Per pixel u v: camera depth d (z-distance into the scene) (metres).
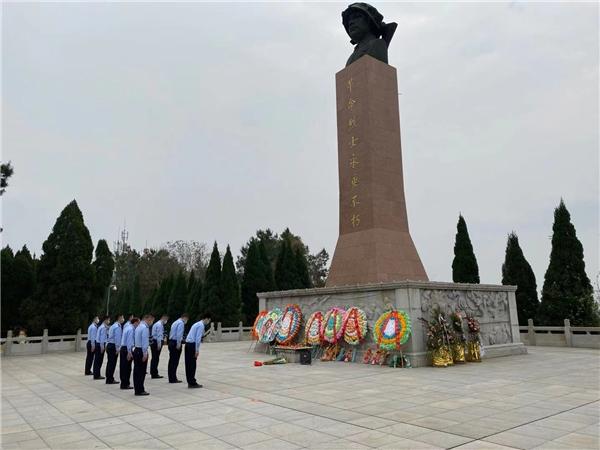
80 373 14.20
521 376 11.54
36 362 17.62
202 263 59.00
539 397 8.79
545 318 23.05
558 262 23.11
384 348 14.11
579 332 21.52
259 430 6.72
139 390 10.01
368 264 17.45
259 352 19.84
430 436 6.23
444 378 11.38
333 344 16.31
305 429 6.72
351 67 20.23
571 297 22.36
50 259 23.98
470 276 27.25
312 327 16.94
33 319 23.09
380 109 19.53
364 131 19.08
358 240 18.27
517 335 18.02
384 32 21.02
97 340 12.97
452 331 14.62
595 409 7.73
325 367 14.21
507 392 9.34
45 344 21.64
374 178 18.53
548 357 16.20
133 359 10.40
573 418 7.12
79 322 23.69
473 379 11.15
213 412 8.00
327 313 16.72
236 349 22.19
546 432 6.36
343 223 19.25
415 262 18.41
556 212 23.64
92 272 24.72
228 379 11.99
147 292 56.16
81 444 6.24
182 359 17.91
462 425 6.77
